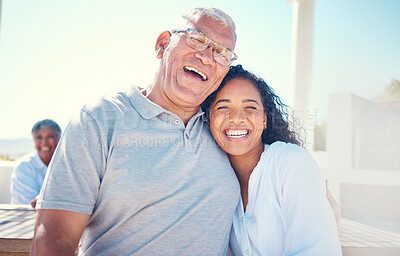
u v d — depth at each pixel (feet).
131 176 4.87
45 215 4.48
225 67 5.71
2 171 14.83
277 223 5.23
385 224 17.71
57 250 4.36
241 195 6.11
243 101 5.62
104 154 4.87
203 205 5.25
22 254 6.20
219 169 5.54
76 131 4.78
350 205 22.16
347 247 6.58
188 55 5.51
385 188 21.56
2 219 7.62
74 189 4.59
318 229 4.83
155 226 4.96
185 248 5.07
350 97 25.16
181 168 5.15
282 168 5.30
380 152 26.30
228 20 5.87
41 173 11.55
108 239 4.98
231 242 5.84
